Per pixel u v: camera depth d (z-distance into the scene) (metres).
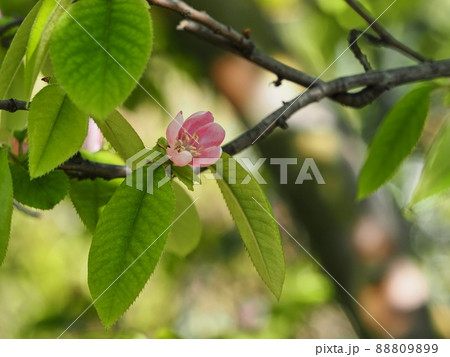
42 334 1.40
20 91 0.65
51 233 2.32
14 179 0.60
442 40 1.80
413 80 0.70
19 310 2.26
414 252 1.14
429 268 2.49
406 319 1.08
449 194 0.58
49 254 2.31
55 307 1.88
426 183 0.58
